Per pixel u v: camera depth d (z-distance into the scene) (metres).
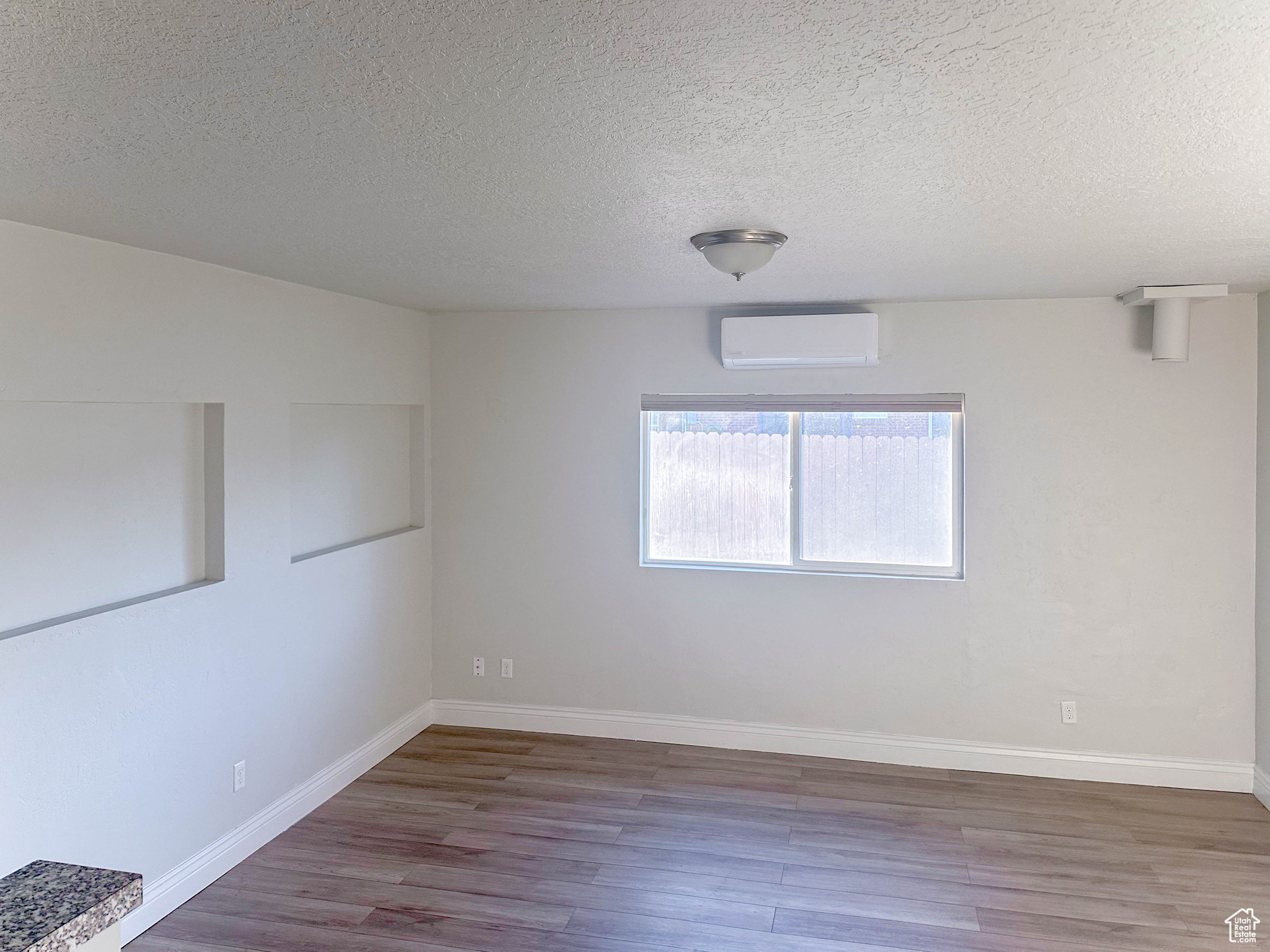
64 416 2.91
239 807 3.61
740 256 2.81
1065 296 4.27
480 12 1.24
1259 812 4.03
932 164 2.01
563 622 5.07
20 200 2.35
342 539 4.50
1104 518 4.37
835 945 3.01
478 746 4.90
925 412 4.56
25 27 1.28
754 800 4.19
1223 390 4.21
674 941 3.04
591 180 2.16
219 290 3.44
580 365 4.99
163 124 1.73
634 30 1.30
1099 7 1.22
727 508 4.94
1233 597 4.25
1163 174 2.09
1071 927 3.11
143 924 3.09
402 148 1.89
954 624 4.57
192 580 3.47
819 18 1.26
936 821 3.96
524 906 3.26
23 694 2.67
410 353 4.95
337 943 3.03
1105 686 4.41
